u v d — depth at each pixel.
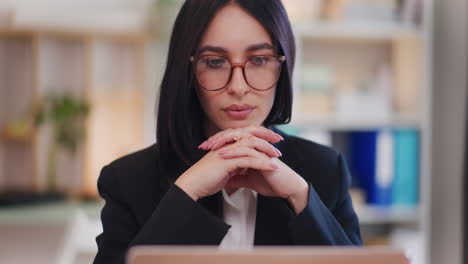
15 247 3.47
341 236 1.06
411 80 3.13
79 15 3.29
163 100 1.12
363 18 3.07
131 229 1.14
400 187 3.06
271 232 1.15
